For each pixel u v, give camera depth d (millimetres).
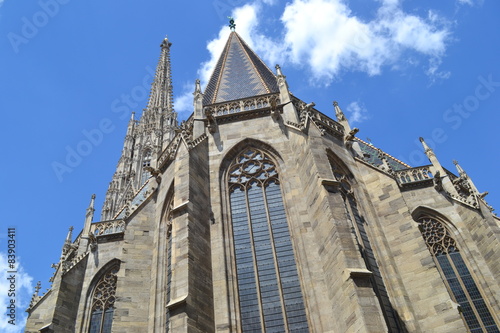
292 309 25031
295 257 26938
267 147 32969
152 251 33031
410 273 28531
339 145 35219
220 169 32031
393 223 30906
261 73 45125
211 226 28656
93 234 39969
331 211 25516
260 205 30125
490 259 33094
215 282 25938
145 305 30156
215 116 35375
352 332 21453
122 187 99438
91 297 36844
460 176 42719
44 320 37125
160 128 112688
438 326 26125
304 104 37562
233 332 24203
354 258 23375
